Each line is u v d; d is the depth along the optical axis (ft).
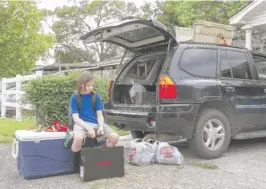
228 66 19.03
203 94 17.39
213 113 17.85
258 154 19.42
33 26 59.77
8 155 19.43
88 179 14.16
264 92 20.10
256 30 47.93
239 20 42.11
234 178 14.73
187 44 17.88
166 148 16.81
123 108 18.95
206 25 40.32
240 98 18.90
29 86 25.35
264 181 14.35
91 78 15.15
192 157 18.58
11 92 39.42
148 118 16.83
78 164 15.46
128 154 18.15
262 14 40.91
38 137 14.73
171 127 16.66
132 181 14.14
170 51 17.46
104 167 14.46
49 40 64.08
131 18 18.13
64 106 24.62
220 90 18.04
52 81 24.57
